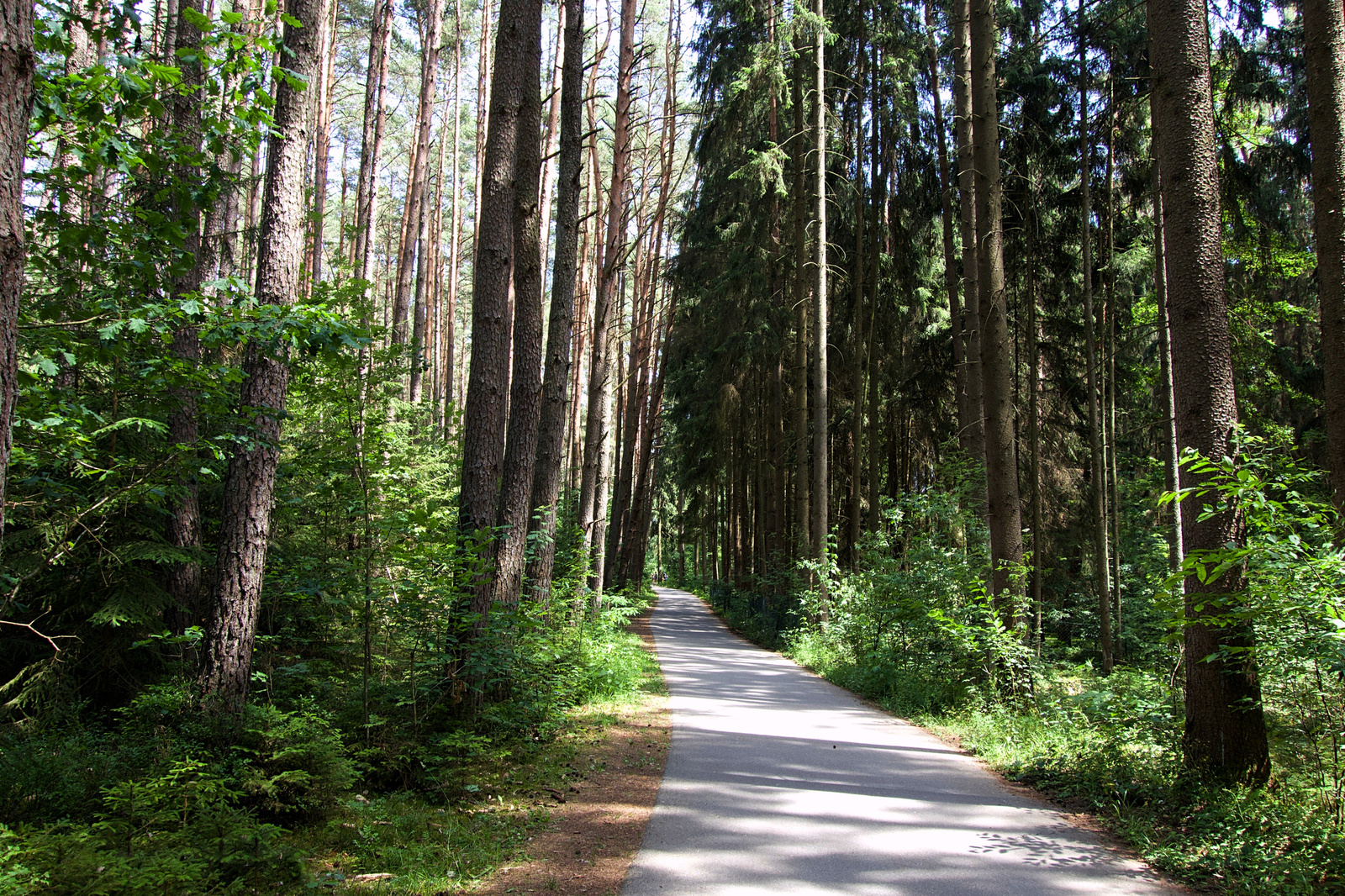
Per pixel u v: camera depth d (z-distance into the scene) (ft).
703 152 71.72
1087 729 26.37
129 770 20.20
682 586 210.38
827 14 70.95
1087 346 60.29
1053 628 77.36
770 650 66.95
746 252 68.74
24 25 9.45
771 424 88.58
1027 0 61.41
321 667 29.89
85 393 24.09
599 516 60.49
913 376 76.02
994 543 36.96
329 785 19.60
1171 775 20.85
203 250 32.07
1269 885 14.56
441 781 22.17
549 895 14.48
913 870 15.88
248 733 20.56
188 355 28.76
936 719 33.99
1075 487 73.87
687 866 16.05
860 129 75.51
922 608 42.22
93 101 16.02
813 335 77.61
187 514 31.12
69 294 18.20
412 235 63.72
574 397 93.09
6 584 24.53
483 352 30.27
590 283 93.20
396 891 14.79
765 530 96.17
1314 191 26.21
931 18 68.69
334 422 27.89
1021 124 62.90
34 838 13.65
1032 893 14.75
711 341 77.77
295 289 24.30
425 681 27.68
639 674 44.14
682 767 24.66
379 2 61.21
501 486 32.73
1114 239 64.95
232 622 22.97
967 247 43.04
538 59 34.47
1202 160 21.66
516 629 29.91
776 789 22.20
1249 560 19.57
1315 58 26.07
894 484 91.81
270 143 23.80
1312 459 65.82
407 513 26.45
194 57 17.29
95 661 28.35
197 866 13.62
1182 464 20.21
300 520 31.76
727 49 69.82
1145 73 56.80
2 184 9.20
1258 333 58.85
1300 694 19.75
